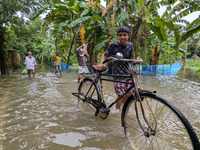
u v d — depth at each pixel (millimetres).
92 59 10203
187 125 1311
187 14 7539
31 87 5266
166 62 17969
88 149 1751
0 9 8672
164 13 8461
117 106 2783
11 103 3432
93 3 7871
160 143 1857
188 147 1776
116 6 7477
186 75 9789
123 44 2539
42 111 2945
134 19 8562
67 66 12367
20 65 15266
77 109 3074
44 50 20344
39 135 2045
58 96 4062
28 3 9258
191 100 3760
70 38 13211
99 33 9906
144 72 9609
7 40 11492
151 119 2135
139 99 1779
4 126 2307
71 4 8906
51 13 9242
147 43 8281
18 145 1820
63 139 1951
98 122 2463
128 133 2031
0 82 6312
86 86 3020
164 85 5848
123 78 2314
